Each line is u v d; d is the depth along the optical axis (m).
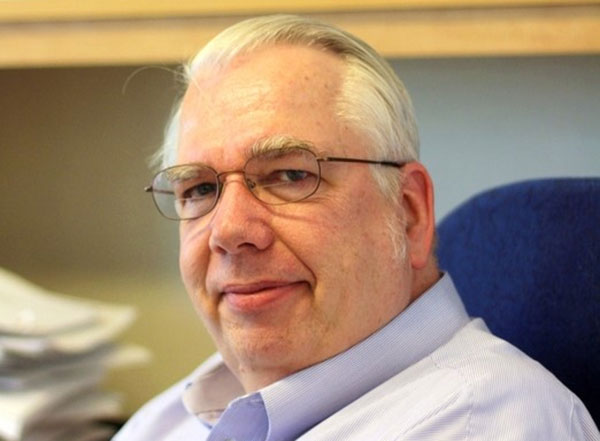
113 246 1.82
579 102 1.52
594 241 1.09
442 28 1.28
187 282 1.05
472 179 1.58
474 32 1.27
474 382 0.91
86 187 1.83
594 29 1.22
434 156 1.60
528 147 1.55
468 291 1.21
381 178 1.00
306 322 0.97
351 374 1.00
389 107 1.02
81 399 1.65
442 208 1.60
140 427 1.29
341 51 1.02
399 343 1.01
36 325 1.55
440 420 0.89
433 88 1.59
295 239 0.96
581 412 0.94
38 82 1.83
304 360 0.99
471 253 1.21
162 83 1.75
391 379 0.99
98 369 1.67
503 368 0.94
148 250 1.80
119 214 1.81
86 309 1.67
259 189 0.98
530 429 0.88
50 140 1.84
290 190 0.97
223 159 0.98
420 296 1.05
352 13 1.31
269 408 0.99
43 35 1.46
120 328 1.68
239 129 0.98
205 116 1.01
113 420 1.80
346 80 1.00
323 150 0.97
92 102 1.80
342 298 0.98
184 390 1.23
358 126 0.99
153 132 1.76
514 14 1.25
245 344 0.98
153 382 1.83
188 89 1.06
